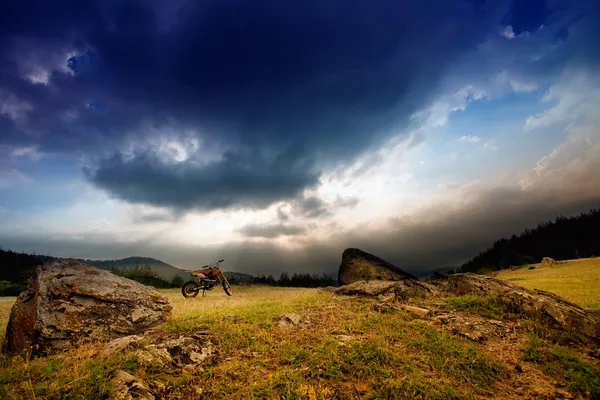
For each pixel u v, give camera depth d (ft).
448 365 14.61
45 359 15.80
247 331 18.02
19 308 18.24
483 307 23.09
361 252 44.42
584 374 14.24
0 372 14.06
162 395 11.94
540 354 16.12
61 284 19.72
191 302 35.55
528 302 22.16
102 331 18.98
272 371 13.88
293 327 19.17
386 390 12.34
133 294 22.06
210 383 12.94
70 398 11.10
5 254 81.25
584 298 31.40
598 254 112.68
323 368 13.66
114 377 12.05
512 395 12.97
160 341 16.10
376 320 20.47
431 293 28.71
